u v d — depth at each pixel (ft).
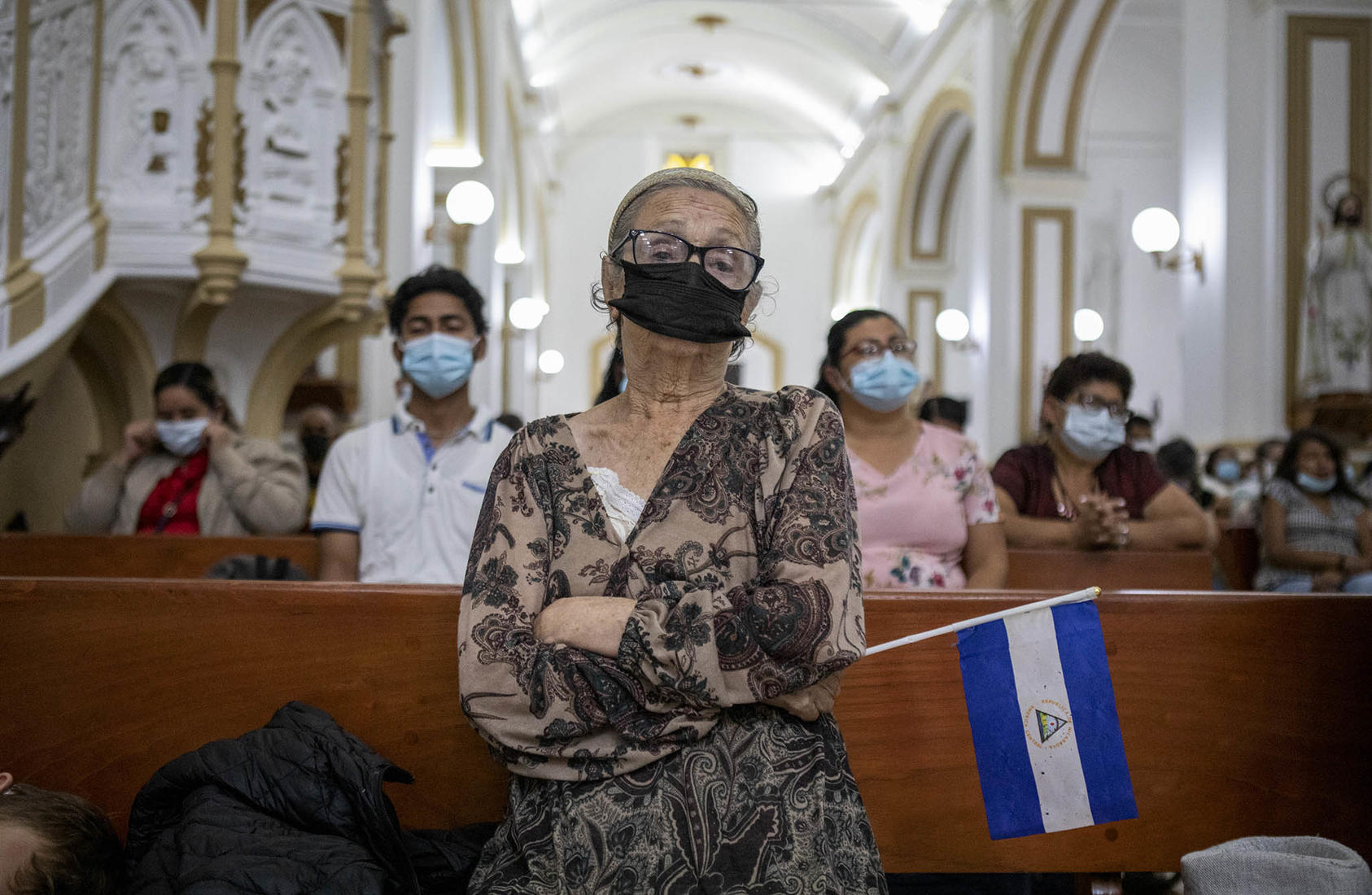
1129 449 13.29
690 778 5.11
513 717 5.22
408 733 7.01
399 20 20.49
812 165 79.10
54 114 15.28
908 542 10.65
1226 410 30.60
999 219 42.78
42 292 14.73
